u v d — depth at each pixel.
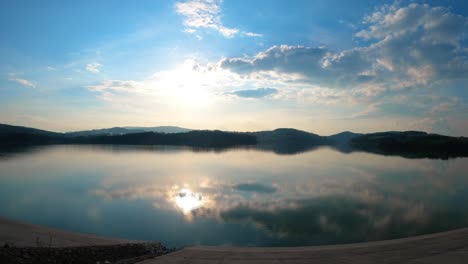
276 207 27.09
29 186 38.59
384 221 22.64
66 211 26.12
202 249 11.91
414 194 33.31
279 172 54.16
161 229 21.17
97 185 39.28
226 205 27.89
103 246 14.28
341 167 63.78
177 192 34.44
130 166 64.19
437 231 20.30
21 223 20.66
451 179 45.44
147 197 31.67
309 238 19.08
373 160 84.81
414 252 10.52
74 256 12.07
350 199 30.50
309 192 34.44
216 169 59.12
